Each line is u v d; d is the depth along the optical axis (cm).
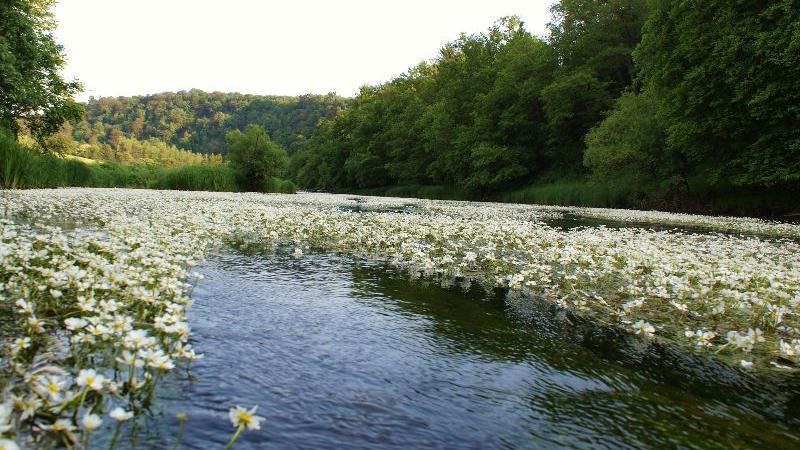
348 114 8088
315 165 8838
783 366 349
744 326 461
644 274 700
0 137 1931
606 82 3850
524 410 254
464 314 446
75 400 212
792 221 2197
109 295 390
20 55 2098
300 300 457
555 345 370
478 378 294
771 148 2158
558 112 3916
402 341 355
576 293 561
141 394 231
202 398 233
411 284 569
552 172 4253
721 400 282
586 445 220
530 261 766
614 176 2917
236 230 1004
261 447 194
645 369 329
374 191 6550
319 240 929
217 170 4084
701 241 1119
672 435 235
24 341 253
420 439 214
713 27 2250
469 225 1222
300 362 296
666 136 2673
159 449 183
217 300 434
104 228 888
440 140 5191
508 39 5266
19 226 743
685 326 450
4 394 212
